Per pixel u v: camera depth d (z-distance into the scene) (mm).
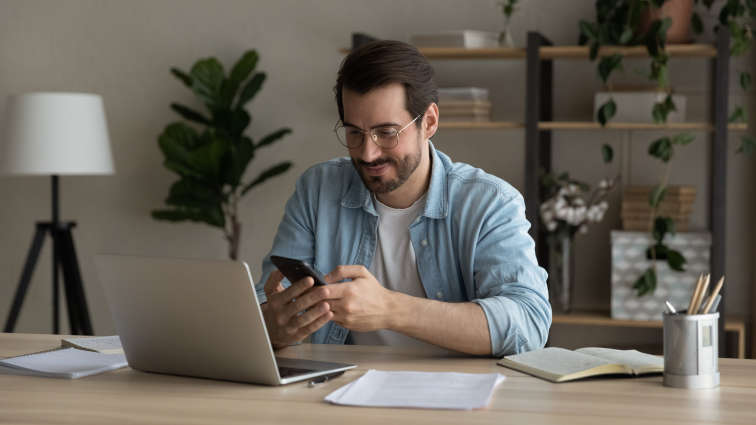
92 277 3982
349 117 1614
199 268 1258
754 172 3211
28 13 3984
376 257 1886
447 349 1546
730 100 3223
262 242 3758
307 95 3688
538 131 3059
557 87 3395
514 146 3471
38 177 4043
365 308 1447
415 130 1639
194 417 1093
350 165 1938
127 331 1393
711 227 2965
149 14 3854
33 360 1463
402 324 1473
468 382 1247
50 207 4039
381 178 1655
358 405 1141
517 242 1716
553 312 3145
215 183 3551
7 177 4066
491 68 3477
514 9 3422
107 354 1544
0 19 4012
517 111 3459
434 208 1796
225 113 3482
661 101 3012
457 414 1095
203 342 1302
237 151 3482
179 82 3834
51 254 4031
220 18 3770
